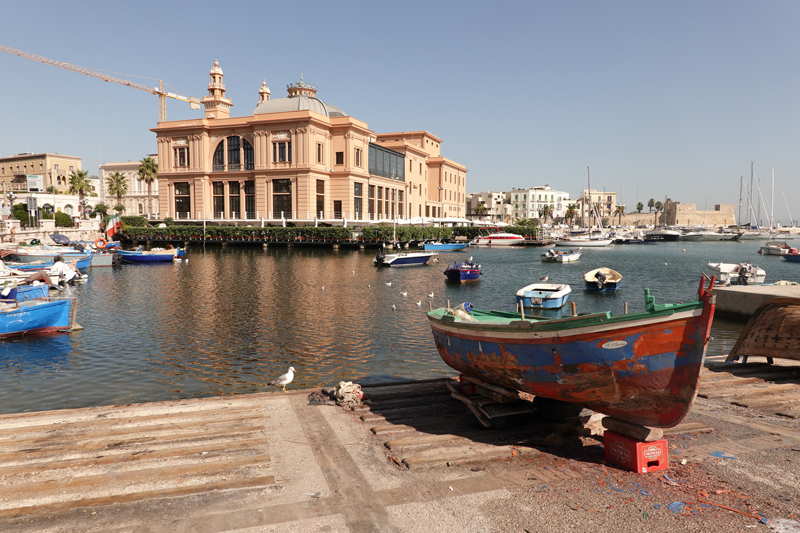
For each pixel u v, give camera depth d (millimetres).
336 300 29562
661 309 6625
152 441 8266
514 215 195625
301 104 92188
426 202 122125
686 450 7820
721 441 8172
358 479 6984
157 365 16406
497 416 8664
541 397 9156
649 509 6062
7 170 145625
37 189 121062
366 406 10266
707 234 130750
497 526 5770
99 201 133500
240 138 87500
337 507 6215
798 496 6312
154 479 6863
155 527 5754
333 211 87312
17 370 15906
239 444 8125
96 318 24078
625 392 7180
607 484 6758
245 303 28375
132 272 45438
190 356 17453
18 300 23750
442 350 10336
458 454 7648
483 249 86125
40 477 6934
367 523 5852
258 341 19500
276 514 6047
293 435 8633
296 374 15406
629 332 6906
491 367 8844
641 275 46906
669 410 6930
